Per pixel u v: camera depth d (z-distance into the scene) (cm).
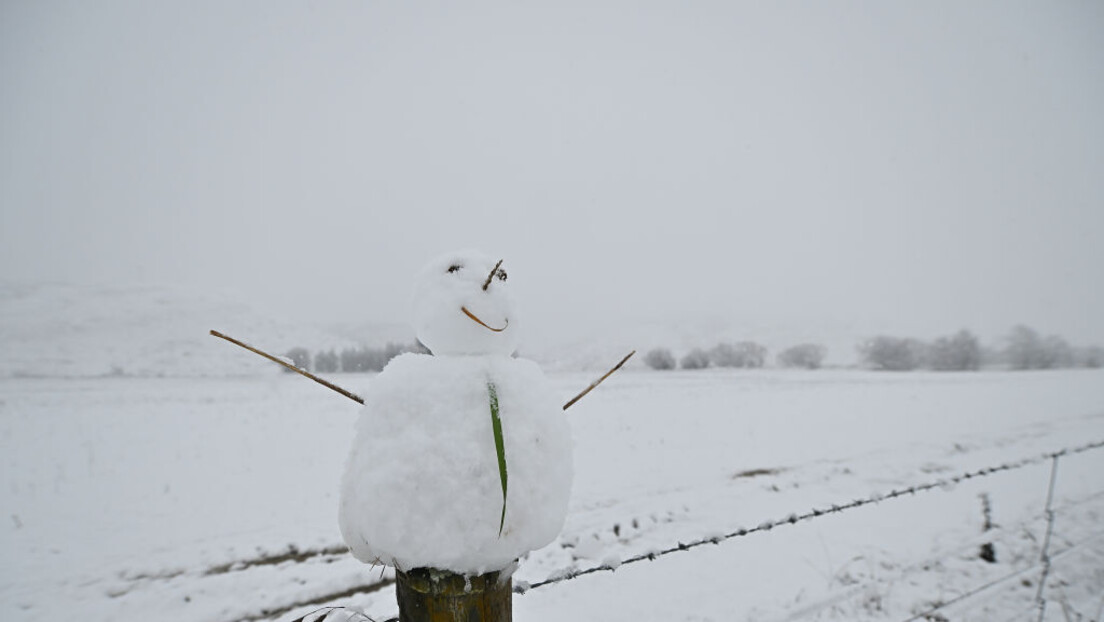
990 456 919
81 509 677
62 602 451
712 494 711
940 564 420
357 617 112
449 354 98
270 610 437
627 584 420
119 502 703
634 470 841
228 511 667
